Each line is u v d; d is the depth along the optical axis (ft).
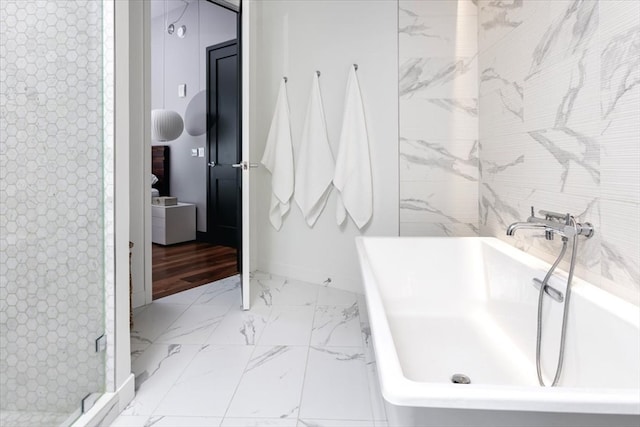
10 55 3.74
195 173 16.62
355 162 9.44
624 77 4.15
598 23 4.58
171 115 15.46
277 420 4.85
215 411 5.02
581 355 4.24
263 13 11.18
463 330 6.59
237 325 7.79
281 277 11.27
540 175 6.01
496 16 7.66
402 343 6.09
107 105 4.90
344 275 10.11
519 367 5.29
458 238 7.54
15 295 3.77
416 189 9.21
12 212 3.73
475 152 8.84
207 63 15.43
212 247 15.35
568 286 4.53
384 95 9.34
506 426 2.43
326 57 10.03
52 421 4.13
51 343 4.14
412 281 7.50
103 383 4.94
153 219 15.98
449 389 2.49
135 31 8.56
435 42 8.95
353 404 5.18
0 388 3.62
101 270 4.92
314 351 6.68
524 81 6.51
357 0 9.59
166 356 6.51
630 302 4.08
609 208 4.42
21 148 3.84
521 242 6.67
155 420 4.85
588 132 4.80
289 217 11.07
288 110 10.61
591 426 2.40
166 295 9.66
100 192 4.89
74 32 4.43
